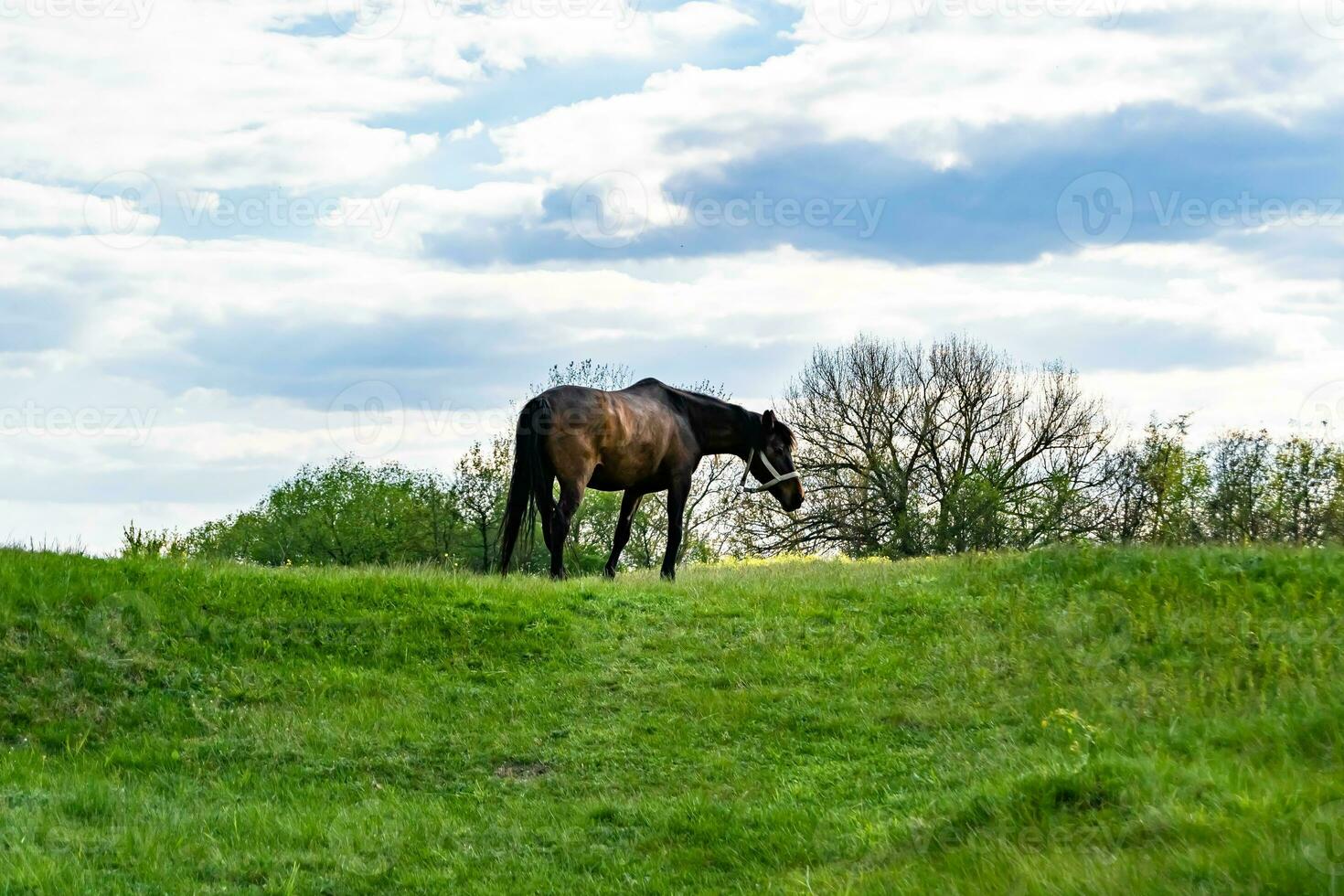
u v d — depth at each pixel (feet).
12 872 27.91
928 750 38.09
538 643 48.73
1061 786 29.14
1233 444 111.96
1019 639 47.42
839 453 148.36
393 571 57.72
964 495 134.92
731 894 28.58
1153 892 22.04
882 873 27.35
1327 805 25.70
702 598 54.85
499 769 38.68
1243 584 50.16
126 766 37.93
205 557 58.13
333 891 29.76
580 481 59.36
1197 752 33.12
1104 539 121.08
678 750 39.45
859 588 56.44
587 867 31.27
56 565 49.16
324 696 43.45
